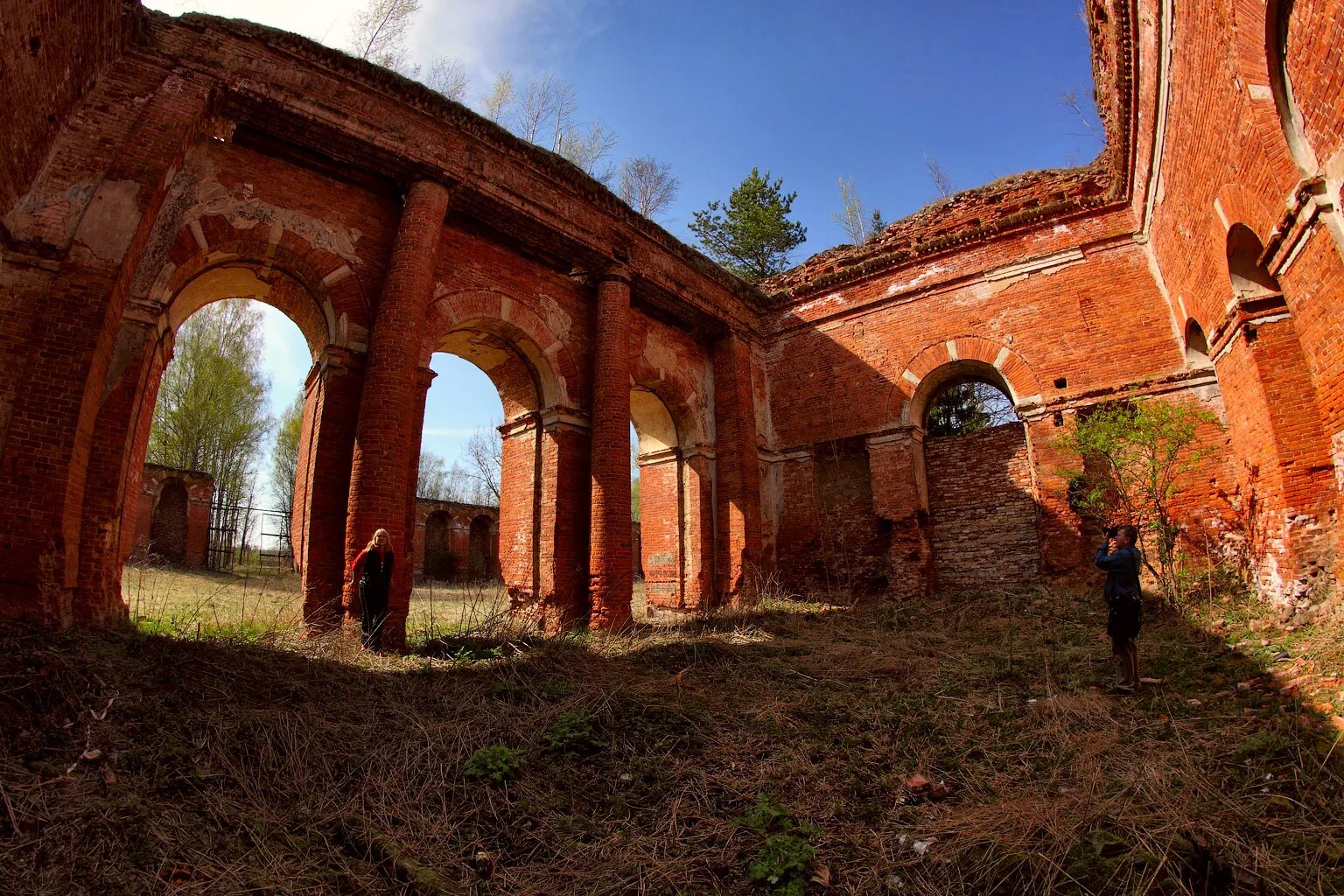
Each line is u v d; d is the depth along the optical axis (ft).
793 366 60.49
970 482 52.39
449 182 38.40
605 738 20.71
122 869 12.07
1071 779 17.49
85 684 17.51
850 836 15.71
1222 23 23.95
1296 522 30.66
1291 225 23.47
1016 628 36.70
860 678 27.66
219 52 31.76
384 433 32.55
